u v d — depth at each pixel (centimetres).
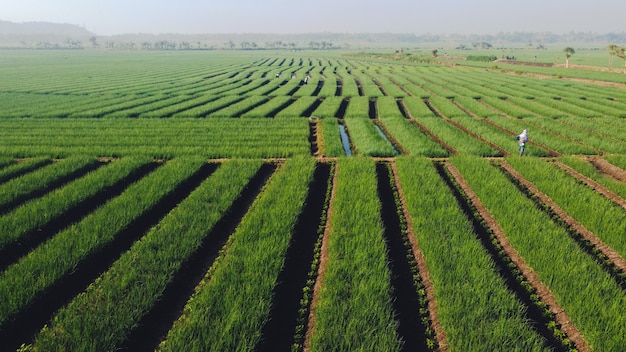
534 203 1802
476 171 2159
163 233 1460
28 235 1467
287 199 1788
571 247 1378
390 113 4025
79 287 1224
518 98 4909
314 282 1260
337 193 1864
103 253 1405
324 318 1023
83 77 8112
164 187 1955
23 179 2033
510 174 2253
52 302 1152
